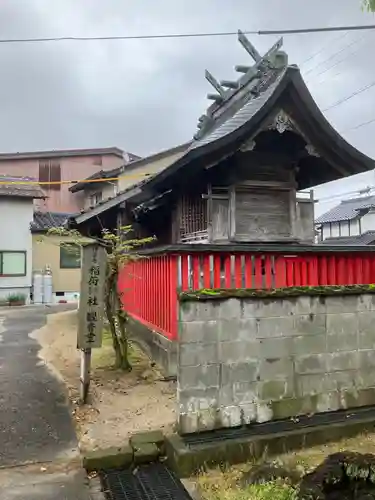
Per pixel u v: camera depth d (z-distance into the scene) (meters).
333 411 4.30
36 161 26.58
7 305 18.25
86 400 5.01
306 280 6.02
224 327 3.93
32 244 19.64
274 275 5.86
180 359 3.79
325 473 3.21
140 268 7.88
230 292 3.96
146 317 7.42
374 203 31.98
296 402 4.15
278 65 9.74
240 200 8.79
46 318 13.45
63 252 20.92
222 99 11.62
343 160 8.76
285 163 9.09
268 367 4.06
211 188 8.72
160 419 4.52
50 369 6.64
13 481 3.47
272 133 8.41
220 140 7.73
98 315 5.08
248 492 3.22
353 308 4.45
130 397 5.18
